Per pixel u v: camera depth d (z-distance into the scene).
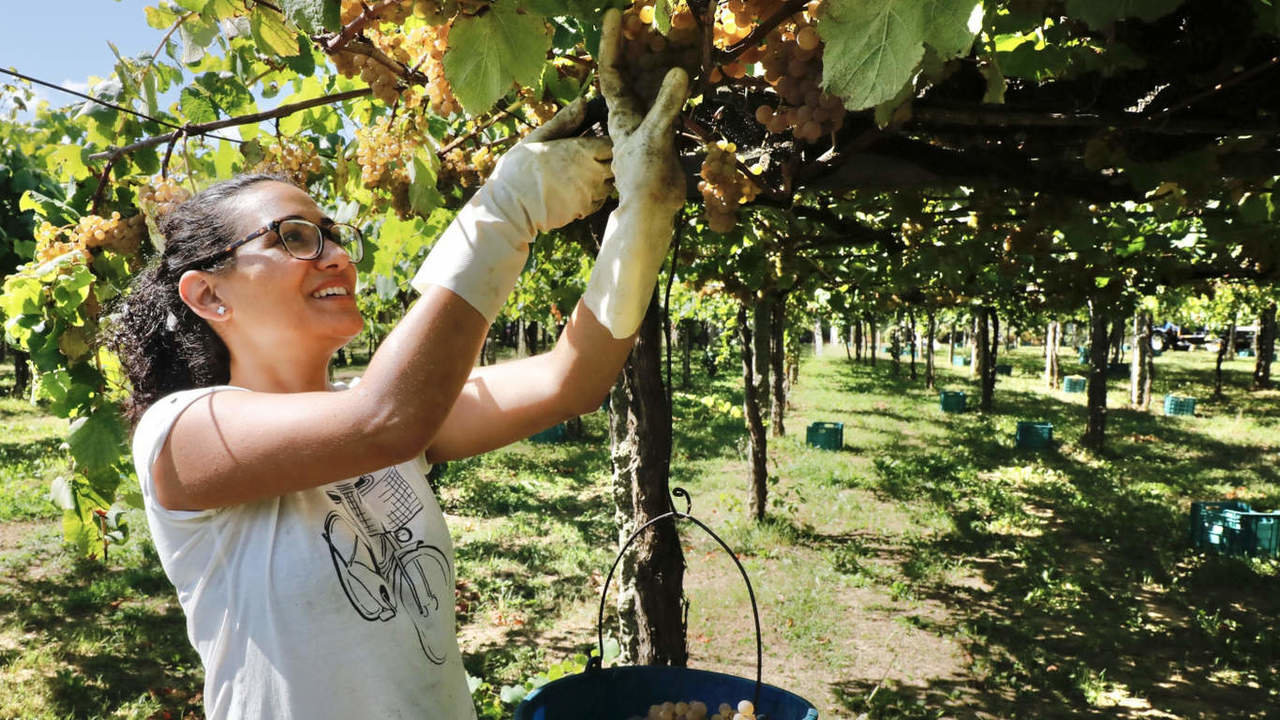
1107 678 7.43
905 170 2.54
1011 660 7.77
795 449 17.69
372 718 1.15
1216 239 4.27
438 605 1.29
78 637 7.81
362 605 1.17
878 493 14.19
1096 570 10.32
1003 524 12.32
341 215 3.66
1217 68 1.90
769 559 10.59
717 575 9.97
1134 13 1.24
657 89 1.20
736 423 20.98
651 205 1.14
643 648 4.25
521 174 1.13
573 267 8.00
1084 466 16.66
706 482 14.54
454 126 3.42
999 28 1.78
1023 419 23.02
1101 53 1.92
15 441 17.09
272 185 1.28
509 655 7.76
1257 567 10.39
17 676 7.05
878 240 5.09
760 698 1.86
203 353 1.28
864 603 9.19
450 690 1.26
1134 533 11.99
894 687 7.25
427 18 1.33
